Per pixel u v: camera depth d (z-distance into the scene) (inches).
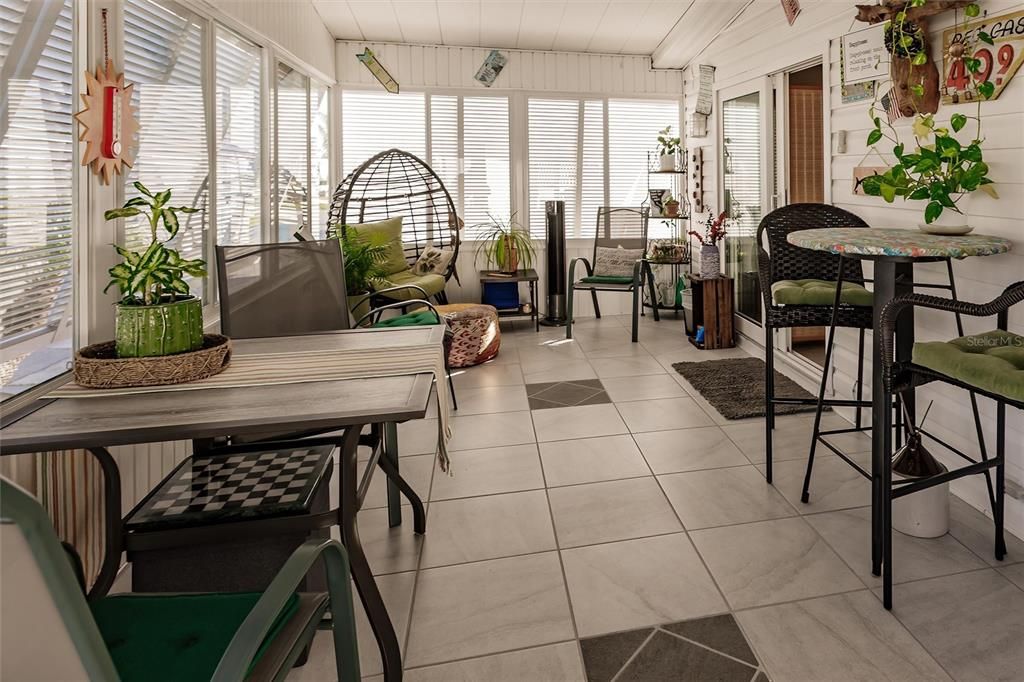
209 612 43.9
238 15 126.7
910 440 87.0
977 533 86.3
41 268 70.7
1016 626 67.2
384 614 60.0
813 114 193.3
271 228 151.7
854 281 102.7
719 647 65.4
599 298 254.7
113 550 58.1
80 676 25.0
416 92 228.5
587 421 133.5
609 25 205.2
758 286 182.9
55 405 54.9
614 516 93.1
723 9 179.0
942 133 95.5
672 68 242.7
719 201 207.8
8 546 22.0
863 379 124.6
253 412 51.6
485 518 93.8
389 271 204.5
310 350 73.9
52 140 72.1
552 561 82.2
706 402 143.6
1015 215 85.0
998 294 88.4
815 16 138.6
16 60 65.7
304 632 44.6
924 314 103.7
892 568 78.4
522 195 240.8
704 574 78.2
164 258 64.9
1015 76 84.5
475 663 64.4
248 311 94.3
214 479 67.6
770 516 91.6
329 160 218.2
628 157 246.1
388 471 86.5
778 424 128.0
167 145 102.7
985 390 60.8
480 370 176.6
